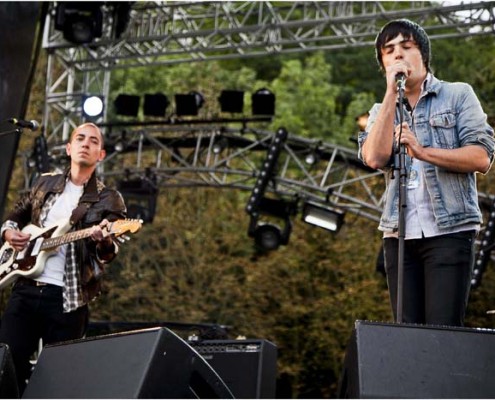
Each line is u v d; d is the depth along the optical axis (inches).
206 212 717.9
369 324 112.7
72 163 201.6
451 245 152.8
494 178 616.1
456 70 721.0
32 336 193.6
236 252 725.3
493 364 110.0
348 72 837.2
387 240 161.2
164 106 464.1
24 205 203.3
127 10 437.1
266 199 456.8
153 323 289.4
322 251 698.8
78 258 193.8
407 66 157.5
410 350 110.5
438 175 156.3
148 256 701.3
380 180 631.2
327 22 430.3
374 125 157.2
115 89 763.4
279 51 449.1
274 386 206.4
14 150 321.1
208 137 476.7
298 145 467.8
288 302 697.0
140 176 476.1
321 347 692.7
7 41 320.2
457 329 112.2
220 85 781.3
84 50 478.0
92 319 682.8
